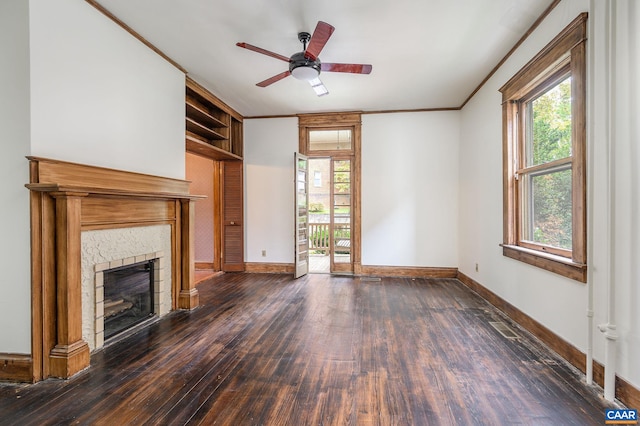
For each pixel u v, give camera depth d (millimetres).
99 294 2352
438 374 2049
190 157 5648
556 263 2295
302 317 3123
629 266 1692
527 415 1644
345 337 2637
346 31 2680
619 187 1754
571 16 2137
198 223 5641
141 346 2463
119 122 2531
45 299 1966
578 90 2057
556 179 2494
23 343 1944
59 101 2039
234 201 5301
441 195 4840
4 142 1895
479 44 2904
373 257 5031
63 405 1724
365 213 5035
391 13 2426
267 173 5270
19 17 1859
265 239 5289
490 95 3545
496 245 3404
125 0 2262
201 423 1587
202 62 3256
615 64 1771
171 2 2287
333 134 5266
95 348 2334
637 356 1646
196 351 2381
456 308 3389
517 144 3041
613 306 1779
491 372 2068
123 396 1810
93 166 2240
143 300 3021
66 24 2078
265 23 2564
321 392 1854
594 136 1947
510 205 3076
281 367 2145
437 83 3832
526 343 2508
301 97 4340
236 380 1984
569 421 1599
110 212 2426
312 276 4977
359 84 3861
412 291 4086
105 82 2395
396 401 1767
